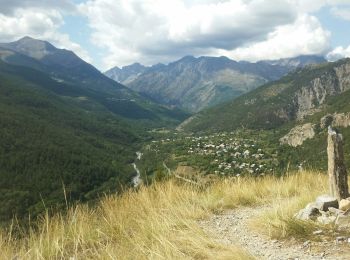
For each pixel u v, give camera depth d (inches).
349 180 491.2
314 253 257.3
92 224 319.3
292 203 374.0
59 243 272.5
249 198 431.2
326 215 323.6
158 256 234.5
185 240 269.0
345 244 266.1
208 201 405.1
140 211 350.9
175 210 357.7
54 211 307.6
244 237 301.6
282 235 292.8
